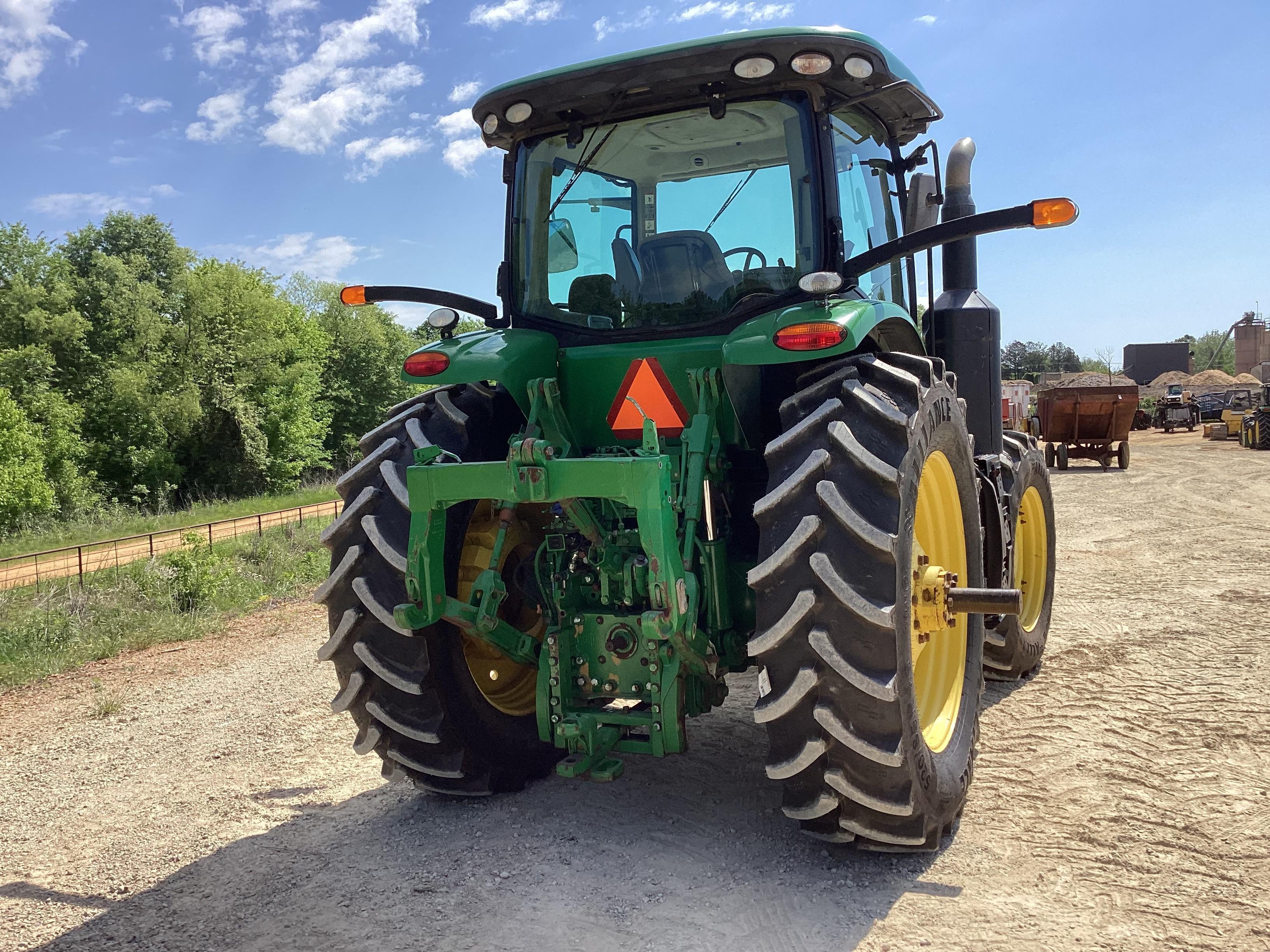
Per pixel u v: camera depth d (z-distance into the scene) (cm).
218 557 1134
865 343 351
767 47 302
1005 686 463
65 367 3444
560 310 354
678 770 370
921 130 407
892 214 412
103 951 254
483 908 263
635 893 267
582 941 241
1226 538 904
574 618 318
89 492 3017
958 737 317
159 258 4406
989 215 291
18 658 737
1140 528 1004
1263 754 358
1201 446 2625
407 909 265
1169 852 280
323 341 4322
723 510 323
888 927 242
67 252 3981
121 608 931
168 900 283
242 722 493
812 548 262
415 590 300
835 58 307
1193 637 535
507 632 333
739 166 327
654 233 338
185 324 3647
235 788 387
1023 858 280
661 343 331
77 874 307
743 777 360
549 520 380
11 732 518
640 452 284
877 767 259
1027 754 369
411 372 335
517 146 365
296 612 883
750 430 321
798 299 319
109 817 362
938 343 443
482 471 288
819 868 279
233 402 3500
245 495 3581
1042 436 2084
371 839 319
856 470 266
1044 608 498
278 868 301
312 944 249
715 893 265
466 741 331
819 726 259
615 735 319
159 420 3328
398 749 330
